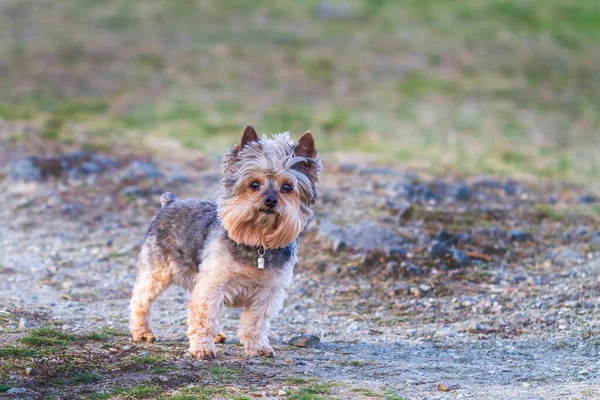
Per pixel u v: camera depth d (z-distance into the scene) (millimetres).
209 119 27656
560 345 9352
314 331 10016
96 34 38594
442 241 13508
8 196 16344
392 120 29828
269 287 8305
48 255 13211
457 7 49219
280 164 7941
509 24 46938
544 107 34031
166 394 6832
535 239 13984
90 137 22000
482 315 10680
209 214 8633
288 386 7207
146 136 23547
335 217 14898
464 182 18688
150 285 8797
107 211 15820
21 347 7754
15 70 32094
